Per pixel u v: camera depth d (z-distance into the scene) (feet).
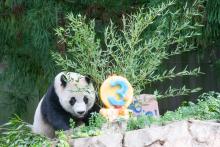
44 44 52.65
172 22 44.57
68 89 39.55
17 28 55.42
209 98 39.83
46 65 53.83
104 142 32.86
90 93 39.42
